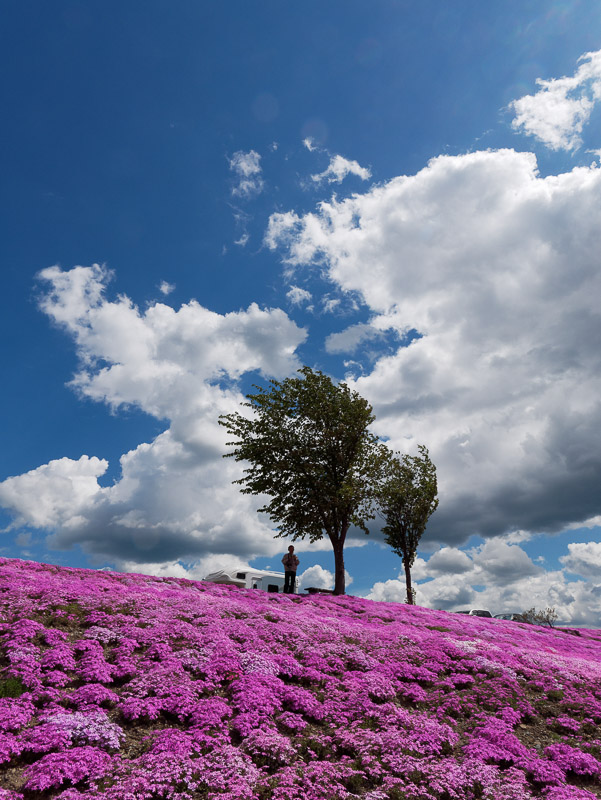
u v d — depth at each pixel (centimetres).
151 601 2088
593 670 2114
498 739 1374
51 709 1202
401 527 4584
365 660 1811
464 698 1623
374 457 4344
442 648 2055
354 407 4275
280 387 4428
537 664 2067
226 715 1309
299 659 1761
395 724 1394
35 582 2111
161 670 1456
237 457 4291
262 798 1012
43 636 1562
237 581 4741
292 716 1356
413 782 1144
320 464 4169
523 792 1141
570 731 1500
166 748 1115
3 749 1012
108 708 1280
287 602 2791
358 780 1123
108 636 1641
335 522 4128
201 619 1931
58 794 964
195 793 1003
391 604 3272
